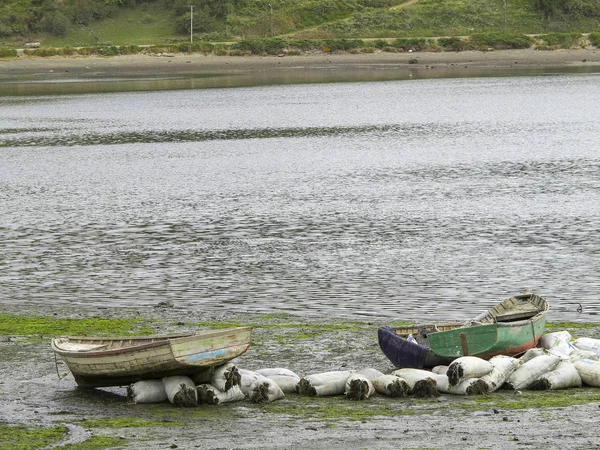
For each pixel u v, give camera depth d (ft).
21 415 106.52
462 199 280.31
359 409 106.73
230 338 110.63
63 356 116.67
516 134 461.37
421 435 95.40
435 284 182.80
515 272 191.62
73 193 310.04
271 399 110.93
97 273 197.57
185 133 496.23
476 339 120.16
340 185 313.94
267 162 377.71
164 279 191.62
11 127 540.93
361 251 214.28
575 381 114.83
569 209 259.60
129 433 98.48
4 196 306.14
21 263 208.33
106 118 587.27
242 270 198.18
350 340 140.46
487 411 104.27
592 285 179.83
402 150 407.64
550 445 90.94
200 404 109.70
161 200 292.81
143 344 109.29
